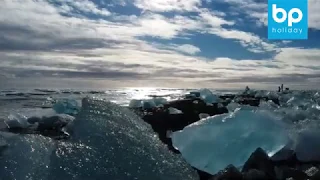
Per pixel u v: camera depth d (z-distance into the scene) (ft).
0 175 9.29
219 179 10.79
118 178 10.01
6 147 10.44
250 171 11.05
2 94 91.35
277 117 15.38
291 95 44.27
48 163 10.05
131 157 11.18
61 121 24.06
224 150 12.73
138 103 33.78
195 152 12.85
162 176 10.72
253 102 41.24
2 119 24.00
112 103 15.83
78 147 11.12
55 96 84.43
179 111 25.49
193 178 11.52
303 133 13.99
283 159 13.33
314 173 11.08
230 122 13.66
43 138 11.40
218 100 40.93
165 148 13.17
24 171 9.57
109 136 12.14
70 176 9.65
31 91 116.47
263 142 13.09
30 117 26.68
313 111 21.91
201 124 13.87
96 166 10.28
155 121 22.39
